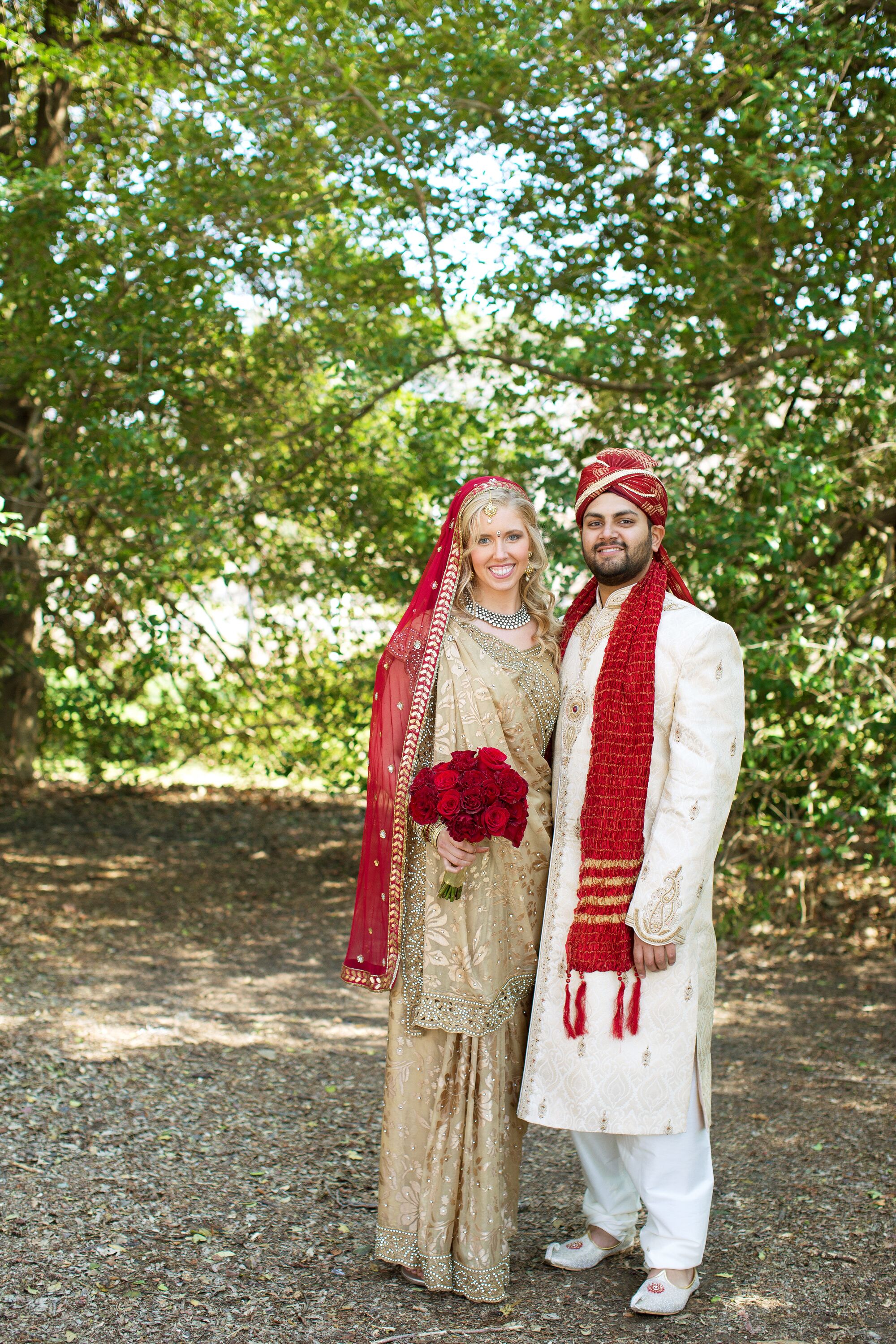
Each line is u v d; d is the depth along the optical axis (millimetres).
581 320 5594
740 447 5148
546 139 5273
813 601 5680
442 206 5422
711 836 2457
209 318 5707
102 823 8859
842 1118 3801
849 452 5387
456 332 6023
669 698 2516
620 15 4980
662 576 2631
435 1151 2559
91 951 5699
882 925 6273
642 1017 2477
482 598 2723
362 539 5953
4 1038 4234
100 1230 2779
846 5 4973
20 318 5734
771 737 5262
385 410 6258
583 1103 2490
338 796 10094
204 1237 2775
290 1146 3418
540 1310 2506
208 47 5914
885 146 4988
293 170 5469
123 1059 4113
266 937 6180
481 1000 2549
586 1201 2777
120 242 5508
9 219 5398
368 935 2699
